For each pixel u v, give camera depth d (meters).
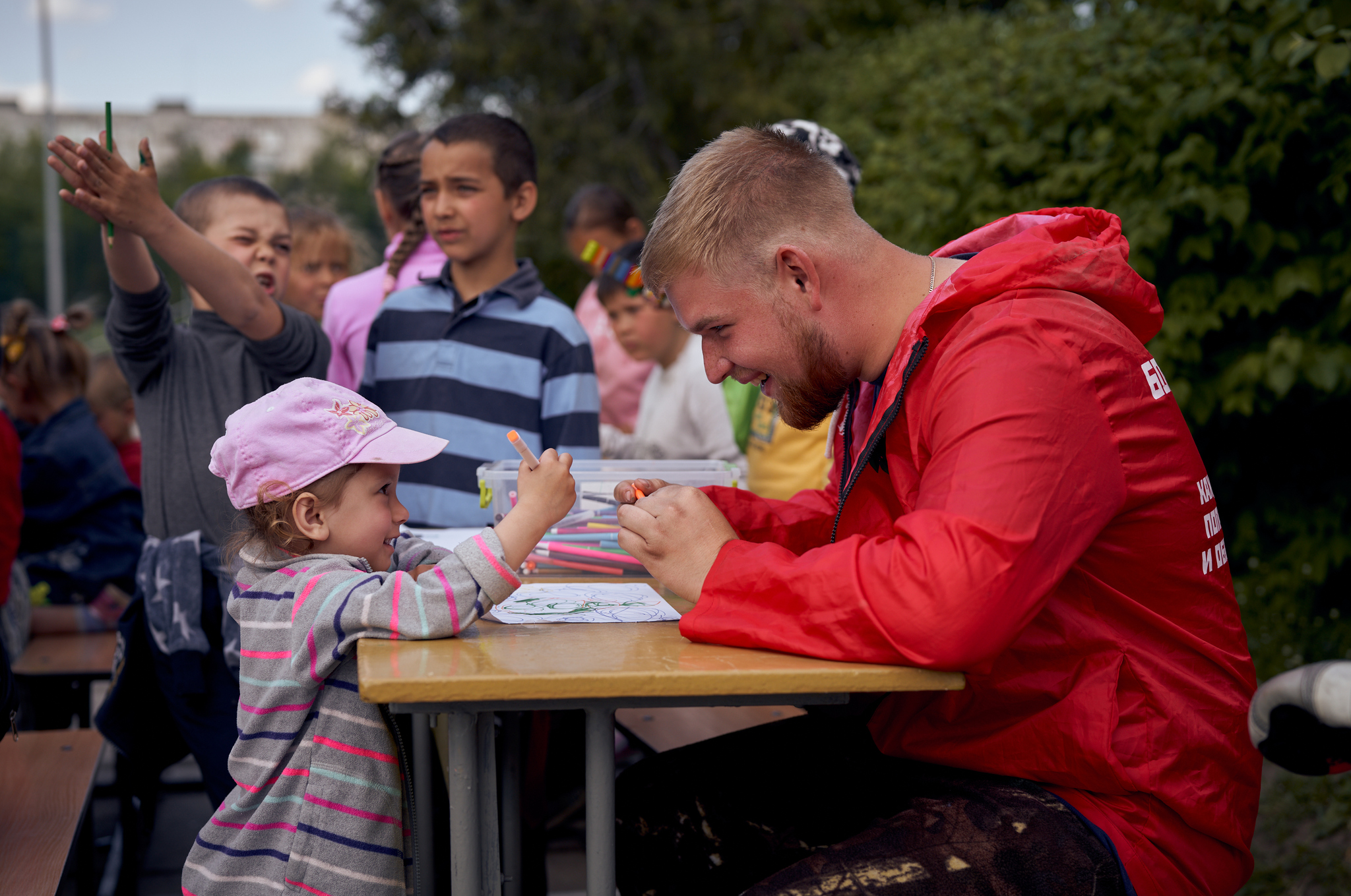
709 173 1.47
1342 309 3.14
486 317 2.80
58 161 1.93
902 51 7.95
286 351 2.30
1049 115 3.96
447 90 15.55
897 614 1.20
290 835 1.47
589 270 4.76
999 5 10.38
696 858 1.66
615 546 1.91
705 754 1.73
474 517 2.69
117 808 3.49
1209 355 3.51
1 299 59.06
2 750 2.12
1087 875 1.25
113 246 2.08
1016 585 1.19
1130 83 3.62
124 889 2.72
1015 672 1.35
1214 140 3.29
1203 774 1.34
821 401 1.54
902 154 5.32
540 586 1.81
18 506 3.01
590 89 15.15
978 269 1.37
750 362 1.49
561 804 3.11
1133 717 1.32
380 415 1.64
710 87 14.63
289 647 1.45
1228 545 3.82
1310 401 3.49
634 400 4.62
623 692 1.17
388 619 1.39
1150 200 3.39
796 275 1.45
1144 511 1.34
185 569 2.14
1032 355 1.28
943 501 1.24
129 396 4.67
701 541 1.44
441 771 2.24
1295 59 2.81
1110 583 1.36
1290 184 3.30
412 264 3.49
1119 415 1.31
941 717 1.43
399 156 3.82
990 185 4.05
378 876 1.46
